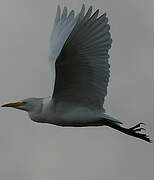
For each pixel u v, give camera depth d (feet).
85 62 37.55
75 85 38.68
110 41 37.11
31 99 41.60
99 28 36.65
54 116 40.60
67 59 36.86
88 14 35.76
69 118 40.09
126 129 39.81
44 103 40.93
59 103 40.11
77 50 36.83
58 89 39.01
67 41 35.94
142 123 40.14
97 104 39.58
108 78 38.22
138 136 39.75
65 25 41.65
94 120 39.81
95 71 38.09
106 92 38.73
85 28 36.09
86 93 39.11
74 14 40.88
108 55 37.45
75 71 37.76
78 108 39.91
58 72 37.42
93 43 37.01
